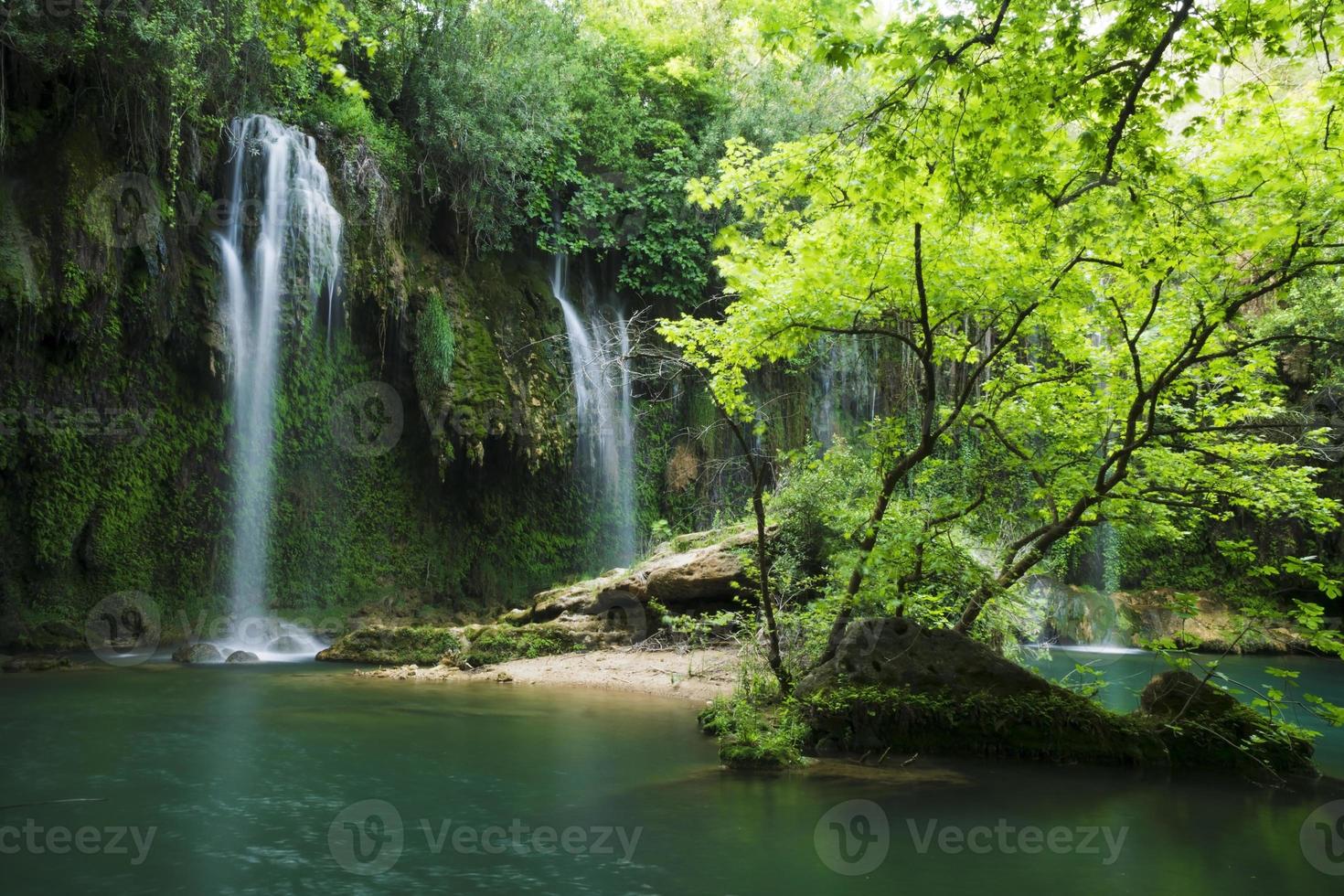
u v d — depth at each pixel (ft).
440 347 71.77
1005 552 38.65
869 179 27.02
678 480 87.20
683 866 21.18
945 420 36.42
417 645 56.59
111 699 40.73
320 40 31.40
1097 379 37.70
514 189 77.36
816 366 93.66
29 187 54.34
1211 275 30.01
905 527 34.42
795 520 55.31
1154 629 76.54
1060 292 32.45
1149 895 19.85
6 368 54.49
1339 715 30.60
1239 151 28.53
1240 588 33.63
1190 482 36.14
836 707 33.68
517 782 28.25
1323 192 27.17
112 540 58.95
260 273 64.69
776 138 85.20
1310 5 23.25
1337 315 62.13
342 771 29.09
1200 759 32.32
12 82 54.13
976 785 28.96
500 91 73.92
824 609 38.42
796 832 23.85
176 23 54.65
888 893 19.71
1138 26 23.26
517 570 77.82
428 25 72.23
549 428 77.41
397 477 72.69
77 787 26.50
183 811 24.50
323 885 19.49
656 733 35.76
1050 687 34.30
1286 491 34.35
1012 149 26.05
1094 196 28.76
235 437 63.98
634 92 87.56
